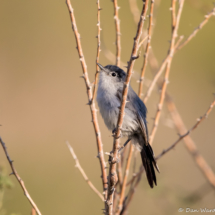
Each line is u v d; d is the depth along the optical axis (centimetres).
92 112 685
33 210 645
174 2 778
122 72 906
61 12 2056
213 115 1727
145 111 889
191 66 1966
